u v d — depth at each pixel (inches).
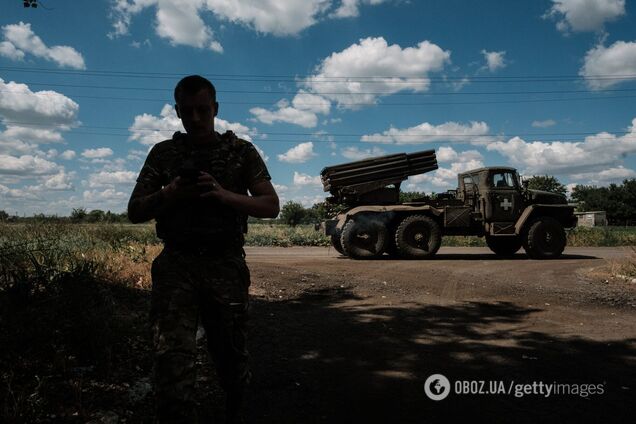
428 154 448.8
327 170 437.4
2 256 173.9
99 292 150.0
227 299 72.8
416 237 411.2
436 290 245.4
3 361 107.7
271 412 99.3
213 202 73.4
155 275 72.7
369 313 192.5
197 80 74.0
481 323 178.4
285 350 142.3
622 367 129.3
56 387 101.0
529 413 99.7
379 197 442.9
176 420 63.7
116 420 89.4
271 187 78.4
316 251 535.8
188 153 76.2
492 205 441.1
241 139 79.2
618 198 2970.0
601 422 95.2
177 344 66.5
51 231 286.2
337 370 125.5
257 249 576.7
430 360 134.5
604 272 314.5
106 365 113.4
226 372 77.7
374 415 98.5
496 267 343.9
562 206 446.9
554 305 213.3
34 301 131.7
